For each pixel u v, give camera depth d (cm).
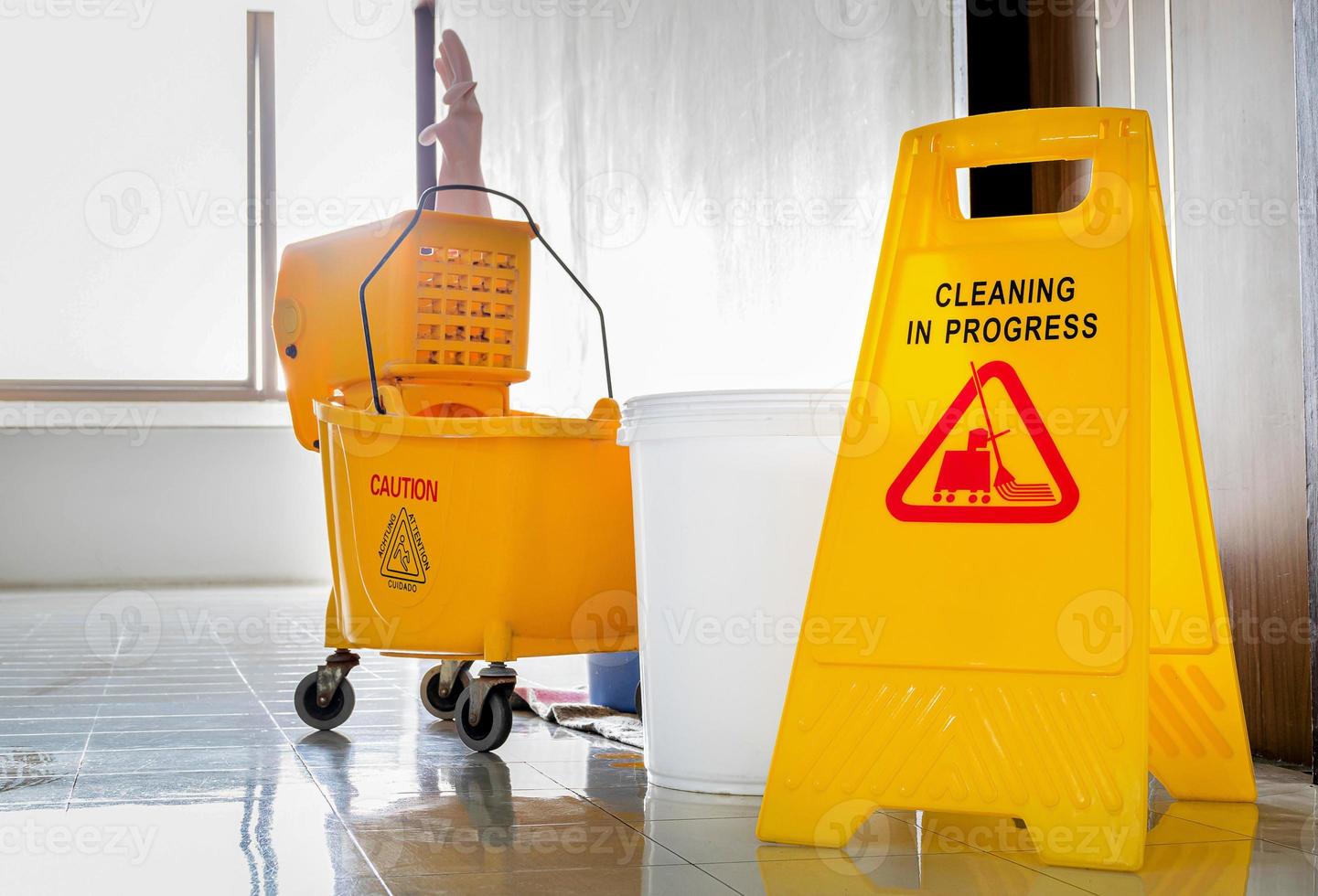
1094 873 113
